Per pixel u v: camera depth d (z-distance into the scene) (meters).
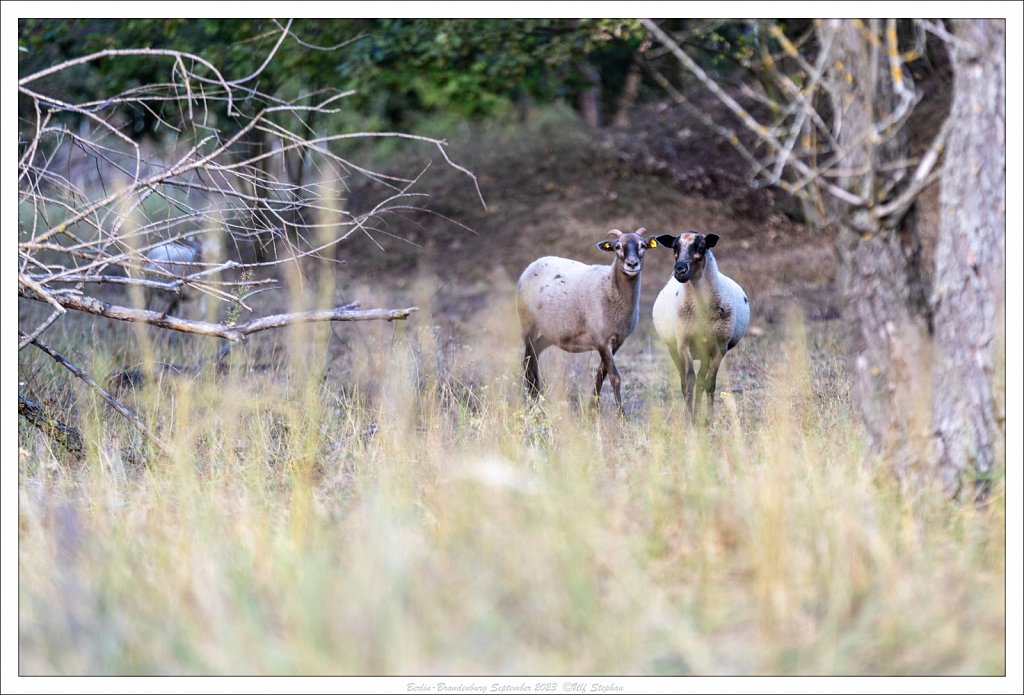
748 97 43.34
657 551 8.55
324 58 25.62
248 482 11.05
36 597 8.09
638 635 7.24
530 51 28.00
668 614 7.38
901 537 8.54
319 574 7.73
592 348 17.06
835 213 10.33
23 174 11.67
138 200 12.10
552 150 40.53
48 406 14.02
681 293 15.76
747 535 8.45
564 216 36.53
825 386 14.85
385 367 14.88
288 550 8.45
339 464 12.23
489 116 42.38
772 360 18.53
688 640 7.11
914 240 10.23
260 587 8.04
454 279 32.84
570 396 15.92
